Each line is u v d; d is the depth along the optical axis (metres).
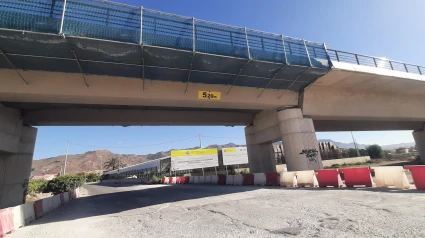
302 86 17.50
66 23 9.94
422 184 8.76
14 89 11.06
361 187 10.79
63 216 10.59
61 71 11.64
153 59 12.04
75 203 16.84
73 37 9.88
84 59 11.17
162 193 17.50
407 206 6.20
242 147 43.16
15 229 8.00
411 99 23.59
